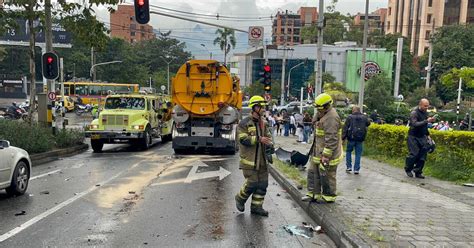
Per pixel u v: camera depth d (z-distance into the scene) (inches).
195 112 633.6
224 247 225.8
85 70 2883.9
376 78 1720.0
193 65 634.2
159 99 840.3
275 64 3262.8
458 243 214.8
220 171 476.4
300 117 880.3
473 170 394.3
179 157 609.6
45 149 609.3
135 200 329.1
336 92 1915.6
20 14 665.0
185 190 369.4
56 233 245.0
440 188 361.1
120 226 260.2
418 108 410.6
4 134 544.1
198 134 641.0
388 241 217.2
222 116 637.3
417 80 2989.7
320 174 299.1
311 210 291.0
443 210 282.5
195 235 244.8
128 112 705.6
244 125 279.9
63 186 382.6
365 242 214.8
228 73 634.8
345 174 439.5
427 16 3368.6
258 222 274.2
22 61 2689.5
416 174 417.4
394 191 346.6
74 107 2007.9
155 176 439.8
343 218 260.2
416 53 3462.1
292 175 422.0
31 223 263.9
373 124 634.8
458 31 2743.6
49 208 301.1
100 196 342.0
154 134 788.0
